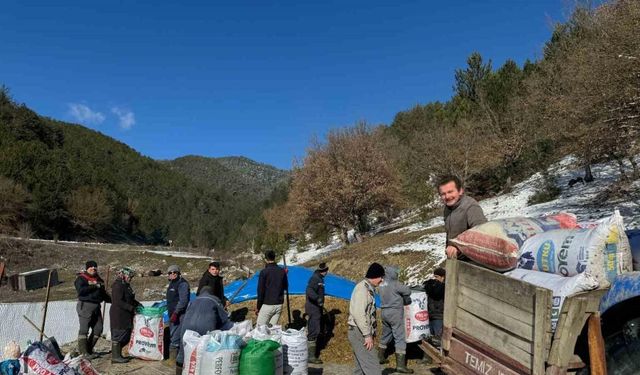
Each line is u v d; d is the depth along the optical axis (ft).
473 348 13.70
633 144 50.11
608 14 52.75
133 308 29.22
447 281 15.16
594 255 10.85
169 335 31.24
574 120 53.67
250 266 116.78
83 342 28.94
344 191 114.11
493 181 113.80
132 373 26.25
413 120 192.34
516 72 127.54
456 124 128.16
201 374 18.47
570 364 10.43
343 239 120.67
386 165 121.29
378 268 19.76
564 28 87.25
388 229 118.11
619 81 46.44
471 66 143.84
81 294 29.25
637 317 10.00
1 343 40.37
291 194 128.16
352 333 19.93
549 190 82.43
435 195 107.45
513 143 107.34
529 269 13.08
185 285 28.22
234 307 39.24
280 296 28.60
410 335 26.58
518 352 11.69
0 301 78.89
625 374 9.95
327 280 39.01
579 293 10.84
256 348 19.01
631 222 50.14
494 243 13.80
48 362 18.86
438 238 73.56
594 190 73.67
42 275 96.32
